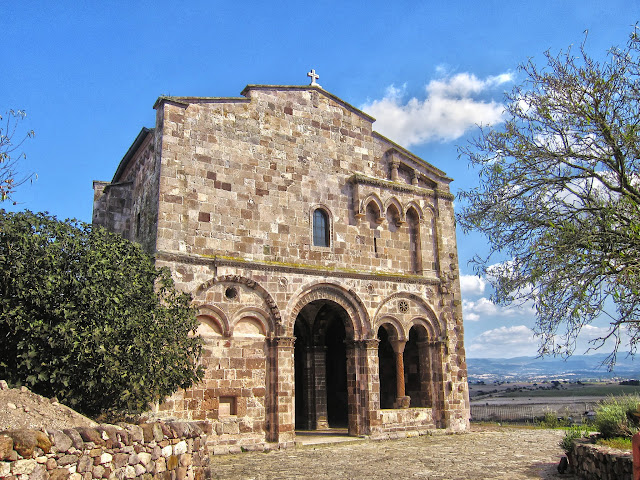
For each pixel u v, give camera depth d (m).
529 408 51.56
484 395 112.56
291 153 28.00
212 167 25.33
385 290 29.45
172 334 17.38
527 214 14.76
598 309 12.93
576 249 13.49
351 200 29.72
